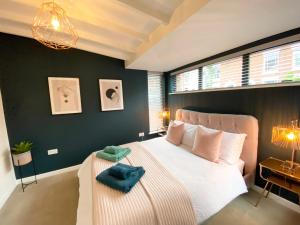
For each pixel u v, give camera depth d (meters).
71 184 2.54
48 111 2.78
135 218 1.12
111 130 3.48
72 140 3.04
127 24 2.03
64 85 2.87
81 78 3.05
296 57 1.70
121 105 3.53
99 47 2.95
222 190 1.60
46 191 2.35
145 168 1.79
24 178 2.64
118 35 2.39
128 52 3.08
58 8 1.46
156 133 4.16
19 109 2.55
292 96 1.71
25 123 2.61
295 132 1.53
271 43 1.82
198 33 1.74
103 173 1.61
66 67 2.88
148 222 1.15
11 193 2.31
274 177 1.85
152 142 2.83
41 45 2.65
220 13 1.33
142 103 3.87
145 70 3.84
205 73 2.88
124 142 3.68
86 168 2.02
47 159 2.83
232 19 1.45
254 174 2.08
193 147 2.29
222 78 2.54
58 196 2.22
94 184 1.50
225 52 2.41
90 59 3.12
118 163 1.81
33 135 2.69
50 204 2.05
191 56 2.66
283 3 1.20
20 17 2.02
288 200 1.84
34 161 2.72
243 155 2.12
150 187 1.41
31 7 1.88
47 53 2.70
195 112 2.90
